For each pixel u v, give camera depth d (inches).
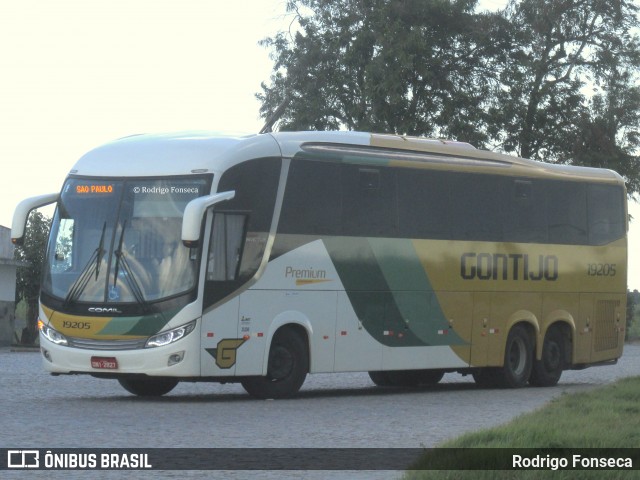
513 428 590.6
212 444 603.8
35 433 637.3
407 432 680.4
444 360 1054.4
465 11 2512.3
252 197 895.1
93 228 883.4
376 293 990.4
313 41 2490.2
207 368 863.1
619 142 2741.1
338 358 960.9
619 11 2677.2
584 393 837.2
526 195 1145.4
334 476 498.0
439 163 1056.8
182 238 836.0
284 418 757.9
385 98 2402.8
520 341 1139.9
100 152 915.4
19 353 1829.5
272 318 906.7
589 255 1214.3
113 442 602.9
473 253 1082.7
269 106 2541.8
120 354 853.8
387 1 2466.8
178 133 935.7
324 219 949.2
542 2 2613.2
